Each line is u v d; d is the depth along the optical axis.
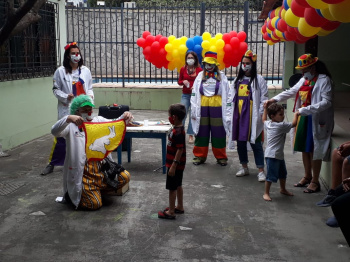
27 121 8.04
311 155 5.40
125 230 4.12
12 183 5.56
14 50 7.60
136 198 5.03
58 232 4.07
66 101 5.99
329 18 4.00
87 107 4.68
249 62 5.78
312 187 5.28
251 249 3.74
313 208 4.74
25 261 3.51
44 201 4.92
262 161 5.82
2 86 7.14
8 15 2.89
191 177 5.93
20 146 7.70
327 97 4.93
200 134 6.51
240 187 5.49
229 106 6.18
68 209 4.68
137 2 16.50
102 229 4.15
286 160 6.86
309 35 4.93
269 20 8.26
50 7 8.83
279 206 4.80
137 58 15.59
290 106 9.72
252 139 5.70
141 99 12.19
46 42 8.73
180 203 4.55
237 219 4.42
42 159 6.80
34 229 4.14
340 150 4.18
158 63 10.26
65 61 6.05
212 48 9.34
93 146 4.70
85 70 6.17
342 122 6.52
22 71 7.78
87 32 15.32
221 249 3.73
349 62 10.38
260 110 5.80
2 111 7.15
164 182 5.64
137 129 5.99
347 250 3.73
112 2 17.44
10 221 4.34
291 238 3.97
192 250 3.71
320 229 4.18
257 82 5.80
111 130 4.80
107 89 12.26
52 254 3.63
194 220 4.39
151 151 7.39
